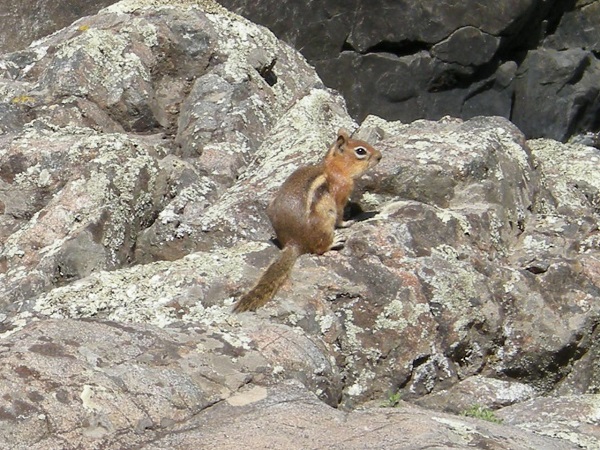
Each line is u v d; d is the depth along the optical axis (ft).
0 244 44.11
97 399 28.04
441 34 73.97
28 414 27.20
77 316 35.94
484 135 47.67
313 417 28.66
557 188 50.75
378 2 73.72
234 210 43.32
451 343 39.47
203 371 30.53
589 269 43.29
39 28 68.44
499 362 40.91
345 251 40.06
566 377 42.04
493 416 35.06
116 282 37.91
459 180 44.86
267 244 40.73
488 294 40.57
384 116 75.46
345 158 41.16
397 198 44.57
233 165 48.91
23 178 45.75
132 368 29.50
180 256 43.37
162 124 53.98
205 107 52.34
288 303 37.47
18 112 51.29
